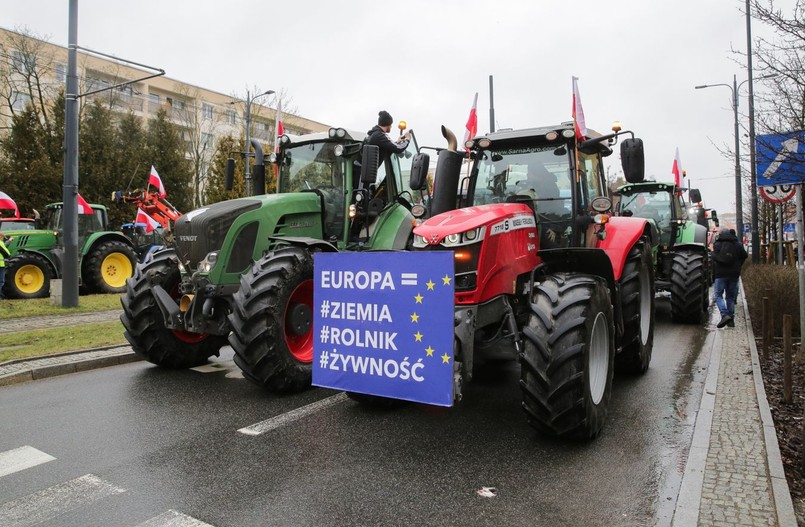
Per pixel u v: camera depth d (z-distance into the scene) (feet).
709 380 18.26
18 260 42.32
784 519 9.29
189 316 19.10
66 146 36.63
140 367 22.18
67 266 36.78
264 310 17.17
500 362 22.00
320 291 13.96
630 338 18.65
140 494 10.98
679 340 26.20
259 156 24.48
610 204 16.51
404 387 12.84
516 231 15.49
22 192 71.46
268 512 10.19
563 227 17.48
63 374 20.95
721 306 28.86
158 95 136.87
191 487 11.26
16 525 9.84
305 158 23.11
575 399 12.47
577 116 17.08
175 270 21.65
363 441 13.66
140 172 83.61
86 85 101.45
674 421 14.96
